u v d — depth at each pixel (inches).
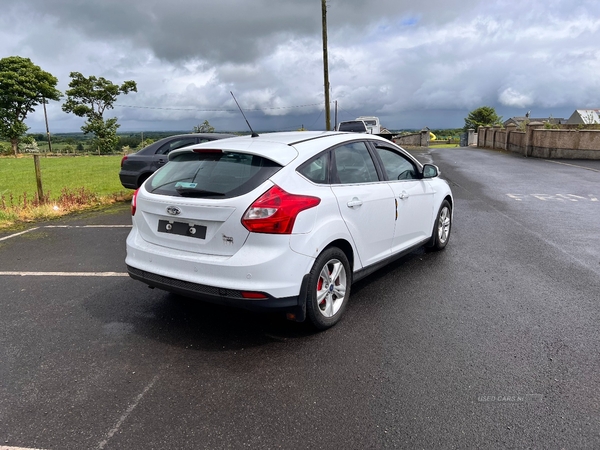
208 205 130.3
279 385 115.4
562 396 109.7
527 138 910.4
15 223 327.9
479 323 151.0
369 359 128.1
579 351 131.6
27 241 273.3
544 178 552.1
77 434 97.3
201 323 153.6
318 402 108.0
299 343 138.5
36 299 176.6
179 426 99.7
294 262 129.8
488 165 721.6
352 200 153.6
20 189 591.2
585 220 313.7
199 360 128.6
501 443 93.4
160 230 142.9
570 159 816.3
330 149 155.1
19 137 2271.2
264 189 129.0
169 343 139.3
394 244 186.2
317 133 171.5
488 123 2765.7
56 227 314.3
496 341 138.2
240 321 155.2
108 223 327.9
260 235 126.2
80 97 2630.4
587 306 164.2
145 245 147.3
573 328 146.6
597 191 446.0
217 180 135.6
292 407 106.2
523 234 274.7
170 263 137.7
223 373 121.5
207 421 101.3
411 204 195.0
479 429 97.7
